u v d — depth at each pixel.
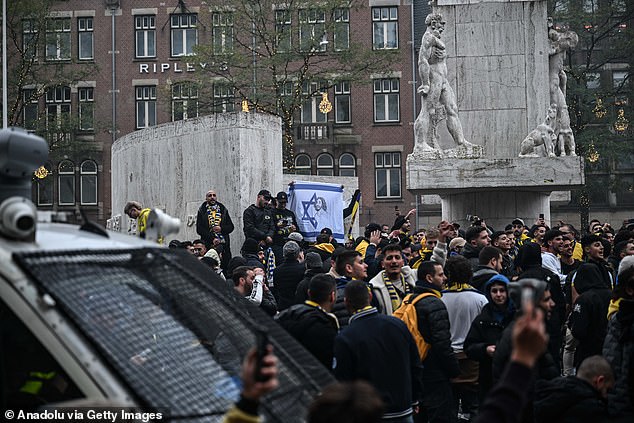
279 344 4.76
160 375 4.04
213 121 20.34
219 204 18.08
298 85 47.09
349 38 48.03
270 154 20.41
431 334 9.20
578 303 10.90
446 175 22.17
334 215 22.09
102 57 56.91
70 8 56.94
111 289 4.27
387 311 10.05
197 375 4.15
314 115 57.31
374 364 7.61
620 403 7.94
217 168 20.20
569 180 22.11
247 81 47.44
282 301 13.77
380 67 47.94
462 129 23.22
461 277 10.33
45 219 5.18
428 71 22.58
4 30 34.44
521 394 3.47
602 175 53.78
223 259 17.97
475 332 9.39
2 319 4.26
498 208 23.56
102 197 56.44
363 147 56.84
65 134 53.72
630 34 49.78
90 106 55.50
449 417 9.46
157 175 22.14
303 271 13.65
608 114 49.88
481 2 23.42
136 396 3.89
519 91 23.31
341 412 3.14
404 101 56.72
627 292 8.64
